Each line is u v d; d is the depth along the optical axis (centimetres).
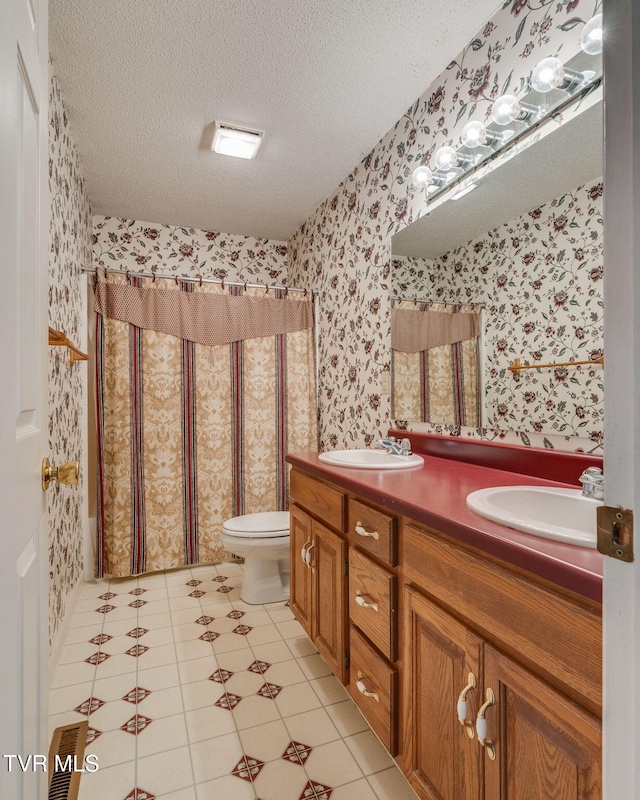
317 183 265
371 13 151
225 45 164
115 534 252
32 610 75
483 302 158
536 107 133
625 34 44
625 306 44
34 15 79
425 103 189
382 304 221
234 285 284
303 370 299
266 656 180
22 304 71
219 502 279
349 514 142
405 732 108
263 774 124
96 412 251
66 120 202
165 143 225
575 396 126
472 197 162
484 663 82
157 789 119
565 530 77
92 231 306
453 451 171
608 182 46
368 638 129
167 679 165
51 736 137
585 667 63
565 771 65
